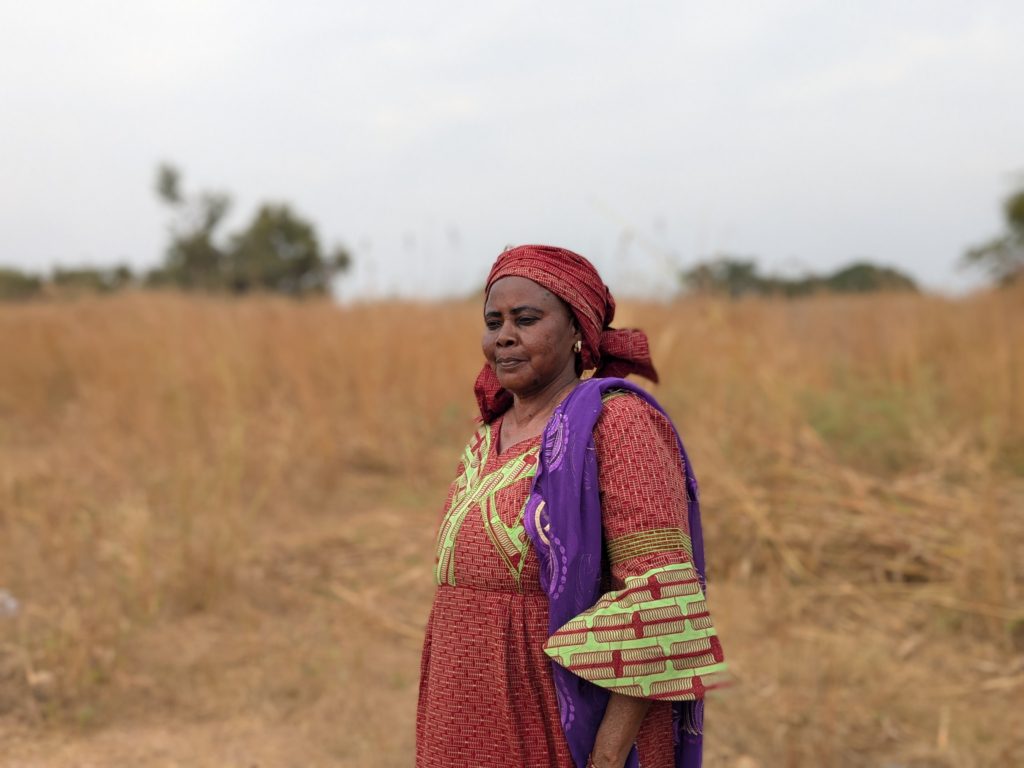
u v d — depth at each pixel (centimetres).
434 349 821
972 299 900
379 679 393
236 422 650
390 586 487
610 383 167
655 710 167
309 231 2970
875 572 471
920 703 357
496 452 179
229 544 486
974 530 465
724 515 511
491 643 166
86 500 561
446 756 171
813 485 536
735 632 420
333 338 836
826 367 770
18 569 483
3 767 321
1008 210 1441
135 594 440
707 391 632
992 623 414
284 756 337
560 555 157
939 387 700
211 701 372
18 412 855
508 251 176
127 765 328
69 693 366
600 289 177
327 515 601
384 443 712
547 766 163
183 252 2700
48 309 1045
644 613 151
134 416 728
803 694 361
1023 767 315
